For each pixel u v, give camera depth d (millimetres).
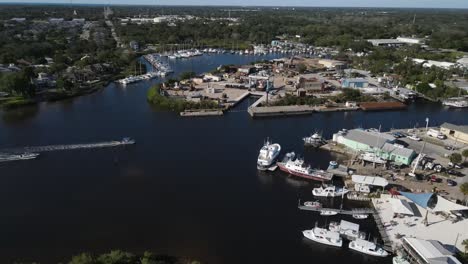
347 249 77062
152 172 109875
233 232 81938
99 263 65188
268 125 154250
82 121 155625
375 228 83688
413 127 154500
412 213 84375
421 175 106250
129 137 137250
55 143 129500
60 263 68438
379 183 96375
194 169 112312
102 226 83125
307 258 74500
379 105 178875
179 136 139750
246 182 104875
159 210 89875
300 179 107250
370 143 121562
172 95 193125
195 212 89312
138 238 79188
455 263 66375
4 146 125750
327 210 89250
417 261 69438
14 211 88500
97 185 101625
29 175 106938
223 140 136500
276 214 89188
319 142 132250
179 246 76938
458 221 84188
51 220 85188
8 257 73125
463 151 115875
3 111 169000
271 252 75938
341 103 183125
